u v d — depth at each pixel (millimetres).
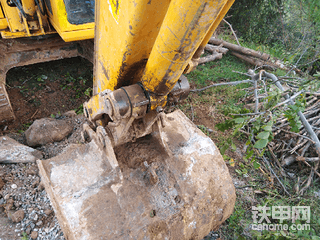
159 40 1378
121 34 1616
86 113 2400
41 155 3287
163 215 1929
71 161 2143
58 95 4695
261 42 7852
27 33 3332
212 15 1150
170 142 2379
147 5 1376
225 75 5832
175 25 1230
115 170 2053
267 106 2629
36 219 2607
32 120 4164
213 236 2789
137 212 1896
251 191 3387
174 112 2771
